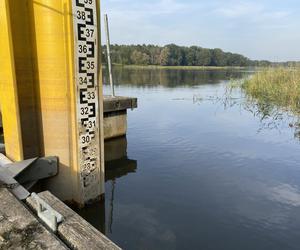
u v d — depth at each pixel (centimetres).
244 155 727
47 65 430
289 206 476
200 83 2944
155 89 2275
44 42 423
